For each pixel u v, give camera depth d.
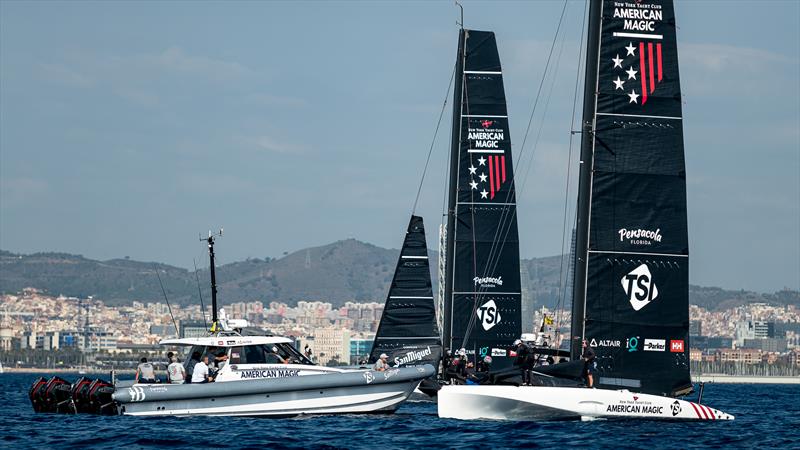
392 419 96.12
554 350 95.31
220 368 99.38
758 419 126.31
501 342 137.12
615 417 87.50
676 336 88.75
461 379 114.06
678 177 88.88
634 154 88.62
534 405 86.69
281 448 76.44
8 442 79.94
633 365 88.38
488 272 137.75
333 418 96.69
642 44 88.88
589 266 88.06
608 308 88.12
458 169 138.25
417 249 126.62
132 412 96.50
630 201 88.50
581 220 88.75
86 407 102.88
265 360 100.25
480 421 90.69
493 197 138.25
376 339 125.50
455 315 137.00
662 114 88.94
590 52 88.81
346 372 99.00
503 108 138.75
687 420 89.19
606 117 88.44
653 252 88.56
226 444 78.12
